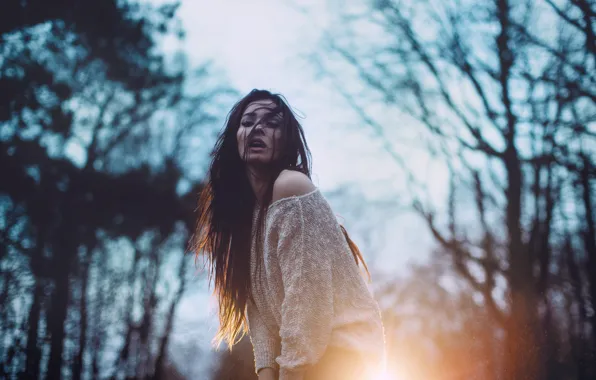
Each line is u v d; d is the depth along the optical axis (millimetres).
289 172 2262
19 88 17891
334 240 2201
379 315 2242
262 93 2449
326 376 2148
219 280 2514
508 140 11477
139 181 20859
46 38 18906
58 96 18688
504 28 11211
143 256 22031
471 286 11086
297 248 2146
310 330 2100
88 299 20703
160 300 22016
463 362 7848
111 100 21516
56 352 18859
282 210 2199
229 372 9156
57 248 19422
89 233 20078
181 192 22188
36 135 18953
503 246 11703
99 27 19703
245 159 2348
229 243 2477
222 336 2660
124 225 20766
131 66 21172
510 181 11414
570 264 11523
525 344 7352
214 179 2486
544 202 11336
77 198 19875
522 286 10109
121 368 20625
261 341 2471
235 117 2445
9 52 18312
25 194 18672
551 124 11117
